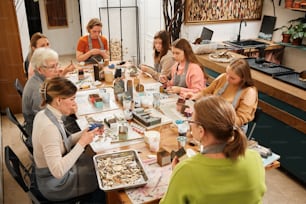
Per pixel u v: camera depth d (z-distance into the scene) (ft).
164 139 6.57
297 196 8.77
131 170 5.41
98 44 12.62
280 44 14.82
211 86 8.75
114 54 18.47
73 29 21.65
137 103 8.16
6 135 11.80
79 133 6.61
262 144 10.23
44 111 5.85
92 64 12.05
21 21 14.76
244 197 3.48
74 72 11.14
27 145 7.70
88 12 17.53
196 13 15.47
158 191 4.97
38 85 8.07
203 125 3.53
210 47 13.39
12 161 5.97
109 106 8.28
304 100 8.39
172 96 8.86
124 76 10.48
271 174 9.82
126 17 18.60
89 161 6.44
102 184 4.98
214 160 3.47
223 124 3.44
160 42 10.59
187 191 3.45
